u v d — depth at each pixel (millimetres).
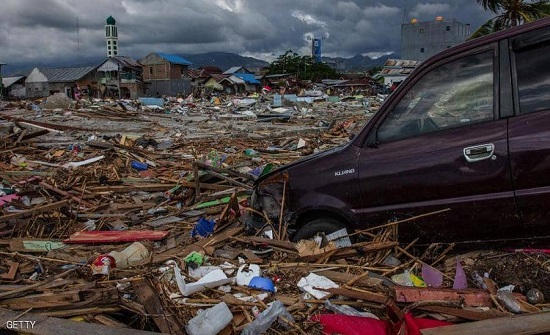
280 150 14578
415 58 69750
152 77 78750
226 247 5156
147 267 4797
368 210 4438
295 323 3535
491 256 4133
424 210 4172
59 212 7027
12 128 16797
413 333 3223
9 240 5863
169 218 7117
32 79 73938
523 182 3789
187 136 18703
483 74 4141
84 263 5133
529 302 3615
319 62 109312
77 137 17219
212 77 82125
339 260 4527
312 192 4699
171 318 3650
